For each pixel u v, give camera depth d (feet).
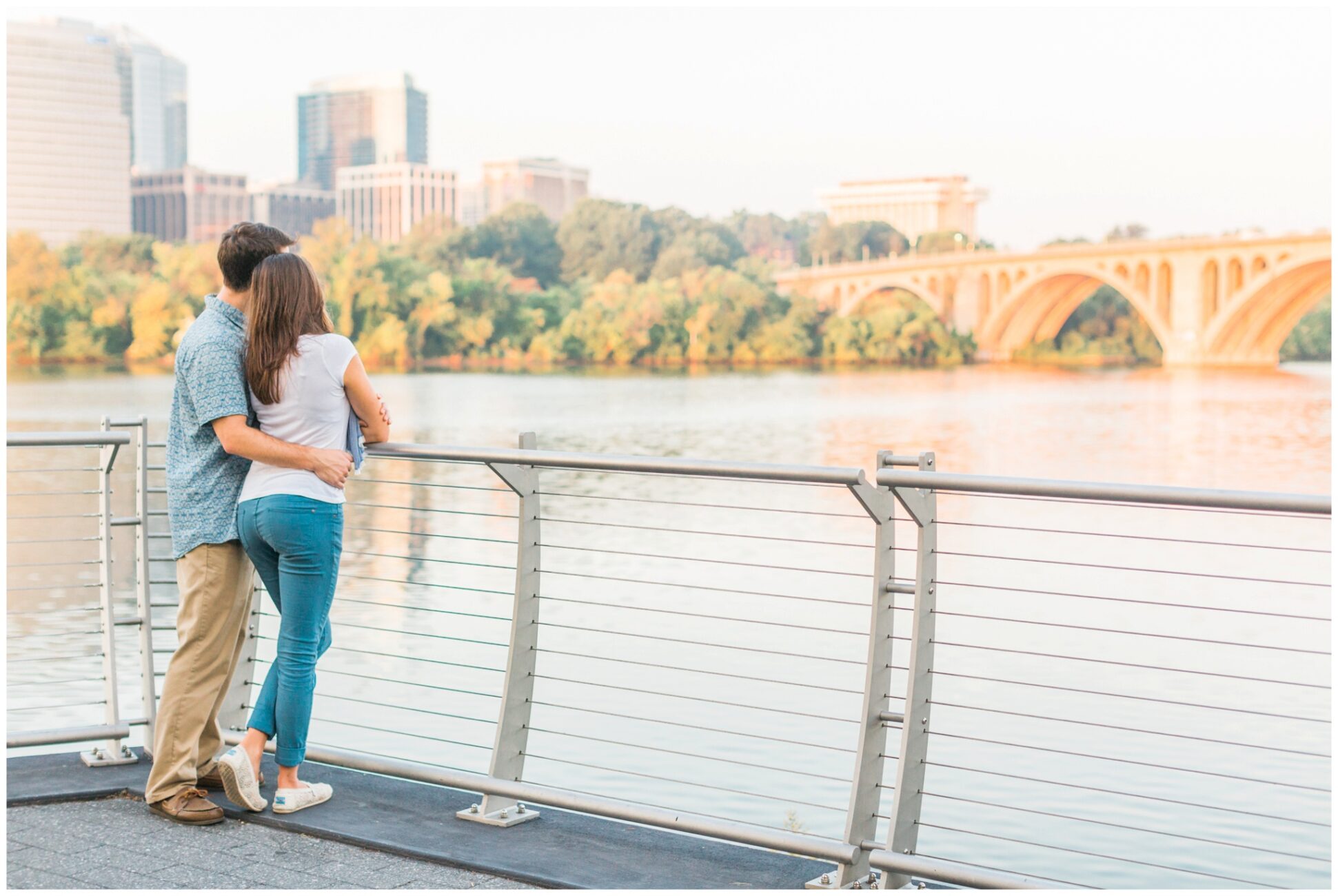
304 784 12.10
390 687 46.03
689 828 10.64
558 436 221.46
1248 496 8.36
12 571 74.18
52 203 442.09
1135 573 97.96
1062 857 32.45
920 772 10.18
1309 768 40.88
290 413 11.32
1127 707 51.34
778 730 43.83
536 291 364.17
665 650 60.08
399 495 129.29
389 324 333.62
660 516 129.90
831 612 74.43
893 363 342.44
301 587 11.36
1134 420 252.62
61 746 20.53
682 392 295.69
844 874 10.02
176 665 11.84
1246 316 303.89
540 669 54.80
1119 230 422.00
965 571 97.25
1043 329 342.85
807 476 9.95
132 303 320.70
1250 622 77.71
